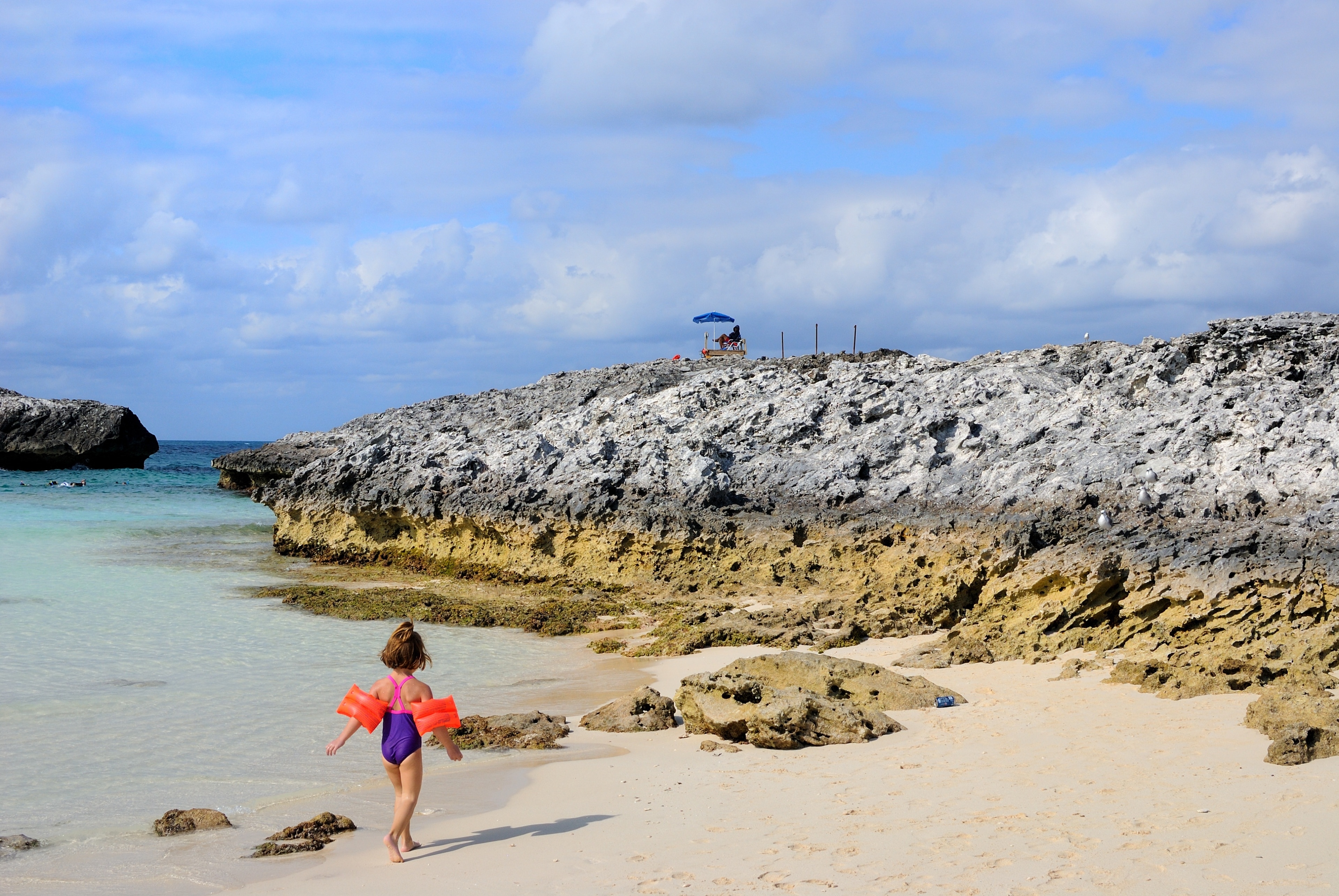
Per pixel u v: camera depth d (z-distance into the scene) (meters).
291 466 54.59
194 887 7.65
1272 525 16.89
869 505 24.09
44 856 8.44
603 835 8.37
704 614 21.16
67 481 66.38
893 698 12.75
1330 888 6.17
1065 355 30.23
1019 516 20.27
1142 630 16.20
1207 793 8.42
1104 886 6.49
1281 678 12.72
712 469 27.23
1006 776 9.41
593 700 14.90
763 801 9.09
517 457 32.06
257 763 11.38
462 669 17.31
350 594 25.36
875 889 6.72
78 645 18.52
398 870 7.78
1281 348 23.94
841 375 32.47
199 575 28.78
